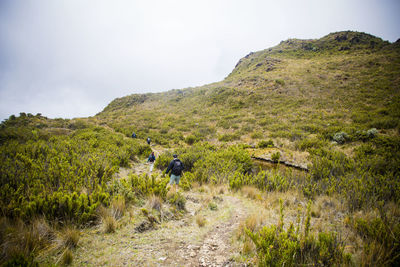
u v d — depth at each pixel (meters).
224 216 4.19
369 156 8.98
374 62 29.83
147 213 3.73
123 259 2.35
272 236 2.58
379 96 20.09
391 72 24.55
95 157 6.93
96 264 2.21
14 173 4.15
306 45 53.78
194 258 2.52
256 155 12.00
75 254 2.36
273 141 14.70
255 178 7.16
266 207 4.77
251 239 2.86
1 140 10.10
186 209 4.61
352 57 36.06
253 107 27.28
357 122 15.62
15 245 2.21
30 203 2.87
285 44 62.69
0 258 2.04
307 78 31.39
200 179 7.68
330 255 2.27
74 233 2.60
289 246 2.27
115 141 12.74
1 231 2.34
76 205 3.18
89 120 30.44
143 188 4.77
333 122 16.28
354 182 5.65
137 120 30.70
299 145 12.57
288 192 5.88
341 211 4.47
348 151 10.75
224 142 16.78
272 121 20.09
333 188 5.82
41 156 6.12
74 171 5.27
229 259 2.48
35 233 2.45
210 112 30.08
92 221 3.18
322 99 23.77
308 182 6.66
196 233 3.33
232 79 48.25
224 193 6.36
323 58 42.06
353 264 2.24
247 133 18.31
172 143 18.94
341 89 24.95
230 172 8.10
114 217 3.31
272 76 36.34
